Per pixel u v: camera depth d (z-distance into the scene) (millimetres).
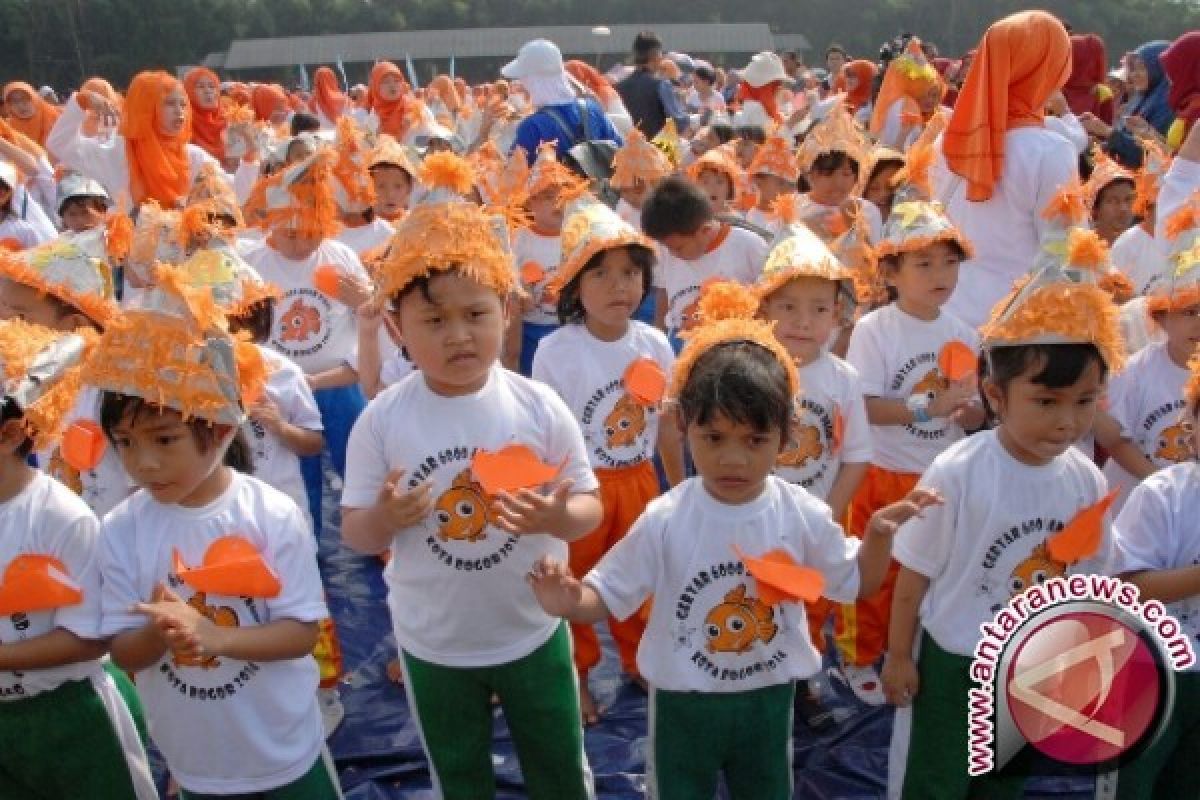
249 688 2797
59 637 2732
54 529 2762
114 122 9570
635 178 6824
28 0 49219
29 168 9141
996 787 3100
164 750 2898
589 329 4211
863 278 4699
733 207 7336
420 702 3117
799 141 10570
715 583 2863
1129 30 52219
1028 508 2945
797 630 2930
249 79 49625
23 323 2881
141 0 51156
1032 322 2785
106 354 2586
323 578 5336
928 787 3127
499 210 3289
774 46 51812
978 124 4559
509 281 2957
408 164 6848
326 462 6629
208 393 2602
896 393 4230
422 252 2785
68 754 2898
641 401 4043
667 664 2902
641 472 4219
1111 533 2965
